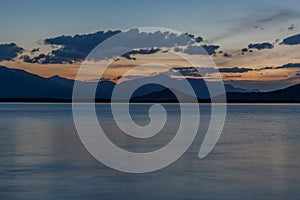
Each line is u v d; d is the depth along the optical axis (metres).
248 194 15.01
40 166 20.22
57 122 56.03
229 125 51.81
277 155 24.17
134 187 16.02
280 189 15.73
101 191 15.36
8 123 53.62
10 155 23.75
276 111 116.19
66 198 14.36
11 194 14.82
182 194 15.00
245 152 25.52
